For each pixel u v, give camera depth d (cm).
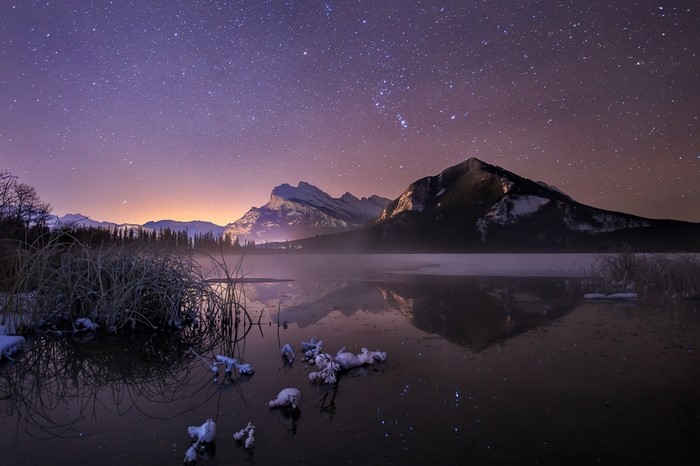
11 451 429
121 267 1114
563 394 568
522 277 2488
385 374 666
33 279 1052
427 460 396
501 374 656
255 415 513
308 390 600
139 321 1077
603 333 942
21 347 873
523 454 408
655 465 385
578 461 393
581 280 2241
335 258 7006
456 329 999
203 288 1156
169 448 431
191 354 824
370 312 1258
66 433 473
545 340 881
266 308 1356
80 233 1617
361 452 413
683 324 1036
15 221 1942
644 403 532
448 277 2547
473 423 479
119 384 649
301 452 415
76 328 1035
